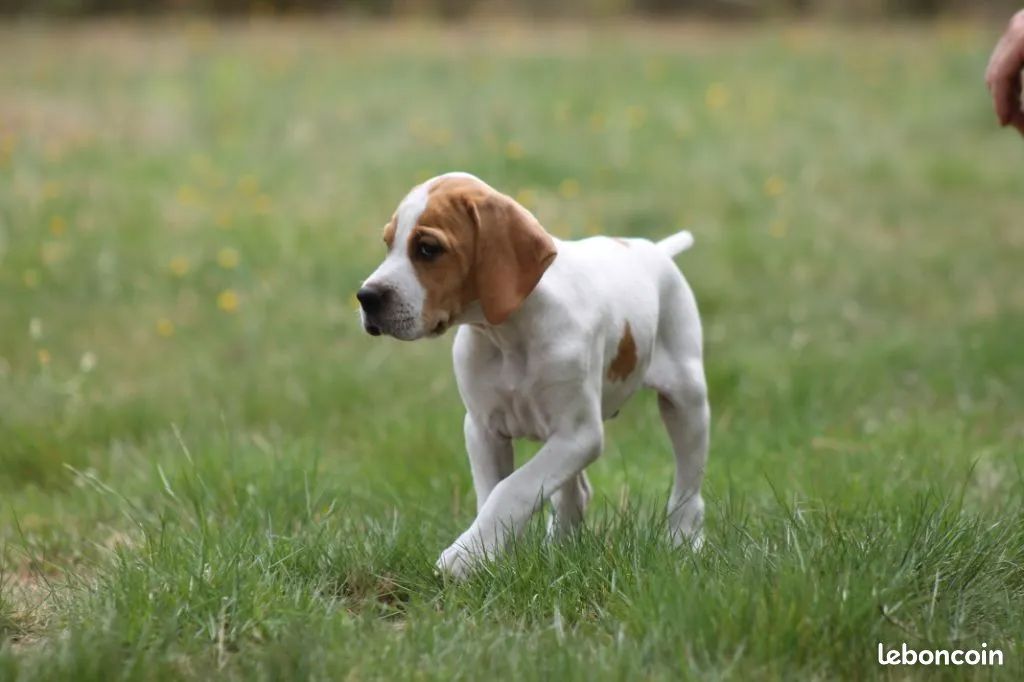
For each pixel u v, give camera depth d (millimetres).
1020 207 17375
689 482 7516
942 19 32062
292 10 32219
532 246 6449
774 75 24094
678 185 17547
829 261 15031
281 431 10391
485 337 6871
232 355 12227
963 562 6488
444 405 10789
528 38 28703
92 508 8609
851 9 32531
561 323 6668
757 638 5668
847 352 12195
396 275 6355
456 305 6492
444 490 8602
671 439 7602
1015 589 6551
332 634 5906
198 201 16344
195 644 5906
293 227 15430
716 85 23125
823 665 5609
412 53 25984
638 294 7176
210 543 6977
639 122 20422
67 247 14438
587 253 7113
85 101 21094
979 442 9727
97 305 13242
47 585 7109
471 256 6445
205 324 12914
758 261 14961
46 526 8242
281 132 19656
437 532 7445
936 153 19703
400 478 8906
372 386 11305
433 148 18734
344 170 17859
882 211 17047
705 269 14594
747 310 13656
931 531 6664
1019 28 7582
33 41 27219
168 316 13086
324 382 11273
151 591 6297
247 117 20391
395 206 16531
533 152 18344
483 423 7086
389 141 19125
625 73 23938
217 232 15203
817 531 6762
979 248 15633
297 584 6496
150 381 11422
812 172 18312
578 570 6449
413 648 5781
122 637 5816
